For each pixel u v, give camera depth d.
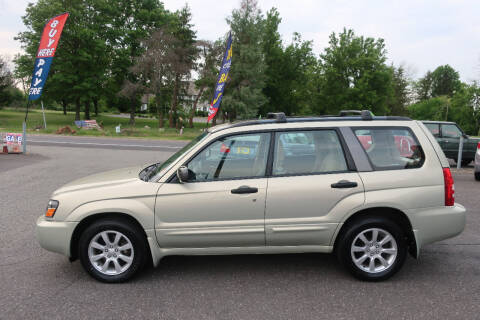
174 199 3.49
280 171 3.58
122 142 22.16
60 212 3.53
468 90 59.91
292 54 50.50
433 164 3.64
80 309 3.05
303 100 53.03
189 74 42.44
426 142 3.70
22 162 12.35
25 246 4.59
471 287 3.48
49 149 16.80
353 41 42.31
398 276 3.74
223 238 3.54
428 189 3.55
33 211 6.25
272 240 3.57
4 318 2.89
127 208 3.46
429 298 3.26
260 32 41.62
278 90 50.38
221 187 3.51
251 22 40.94
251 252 3.62
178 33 49.28
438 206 3.58
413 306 3.12
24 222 5.59
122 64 46.94
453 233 3.62
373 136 3.69
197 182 3.55
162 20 48.78
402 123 3.75
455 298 3.26
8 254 4.33
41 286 3.50
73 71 43.12
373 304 3.15
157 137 28.27
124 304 3.14
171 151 16.94
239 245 3.59
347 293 3.36
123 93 41.56
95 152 15.98
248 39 41.66
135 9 48.53
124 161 12.96
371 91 41.06
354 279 3.66
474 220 5.92
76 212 3.49
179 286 3.51
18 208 6.43
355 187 3.50
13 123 43.50
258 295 3.32
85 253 3.53
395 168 3.60
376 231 3.53
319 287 3.48
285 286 3.51
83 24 43.41
